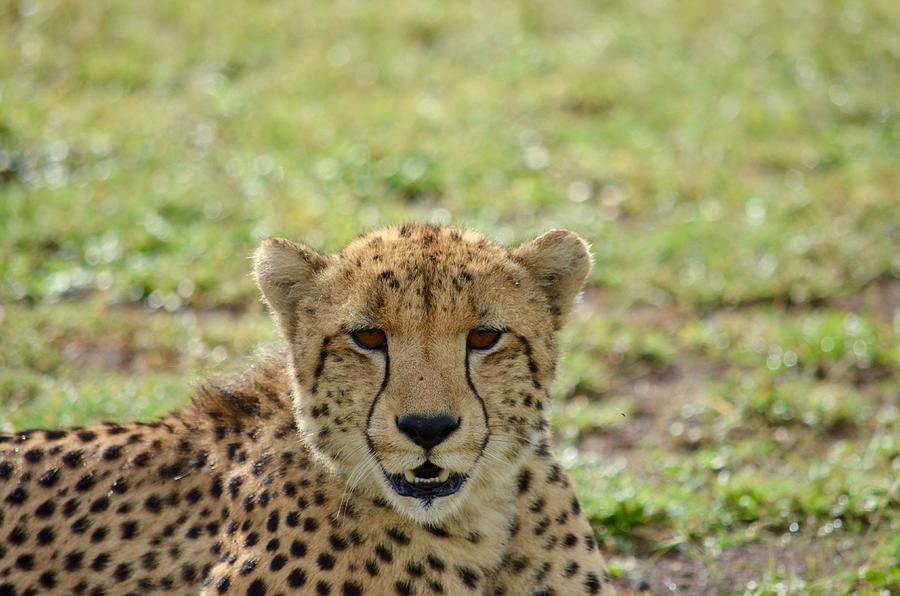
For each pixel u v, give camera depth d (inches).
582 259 316.5
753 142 762.8
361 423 290.7
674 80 853.8
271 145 733.3
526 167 717.9
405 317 286.7
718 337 541.3
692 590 374.6
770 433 468.4
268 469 300.0
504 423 297.1
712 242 629.6
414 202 679.1
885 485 410.9
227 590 289.0
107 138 721.6
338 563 288.5
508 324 295.3
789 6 978.7
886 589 364.5
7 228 602.5
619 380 515.2
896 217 660.1
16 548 312.0
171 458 315.9
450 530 298.8
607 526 400.8
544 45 911.7
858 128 795.4
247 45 878.4
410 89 832.9
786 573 378.0
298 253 305.9
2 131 710.5
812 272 598.2
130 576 305.9
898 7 970.7
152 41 866.8
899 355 518.3
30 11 880.9
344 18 934.4
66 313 527.8
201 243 601.0
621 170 714.2
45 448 320.8
